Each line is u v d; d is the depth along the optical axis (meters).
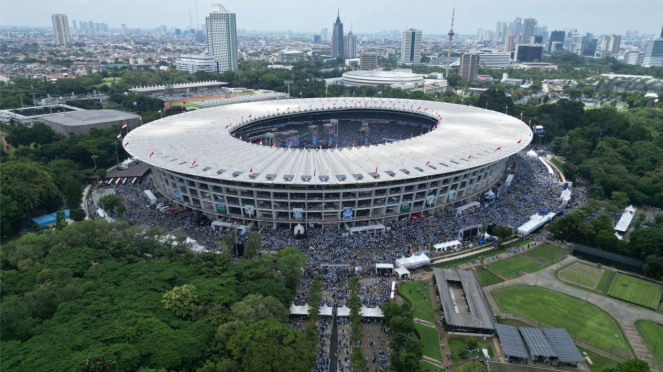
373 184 195.00
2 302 126.06
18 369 99.44
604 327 141.50
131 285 139.88
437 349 130.00
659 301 155.25
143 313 124.69
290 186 191.50
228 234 193.38
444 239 192.25
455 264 176.75
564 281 167.38
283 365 104.88
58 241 168.00
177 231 183.38
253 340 112.25
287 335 114.88
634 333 139.25
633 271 174.12
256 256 167.25
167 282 143.88
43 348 106.94
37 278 139.88
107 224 182.00
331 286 156.38
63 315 122.69
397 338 121.69
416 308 147.75
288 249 163.75
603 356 128.50
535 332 133.12
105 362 102.56
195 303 131.50
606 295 158.88
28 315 124.06
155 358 107.62
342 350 126.50
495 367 123.06
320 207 197.75
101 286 139.38
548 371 121.81
